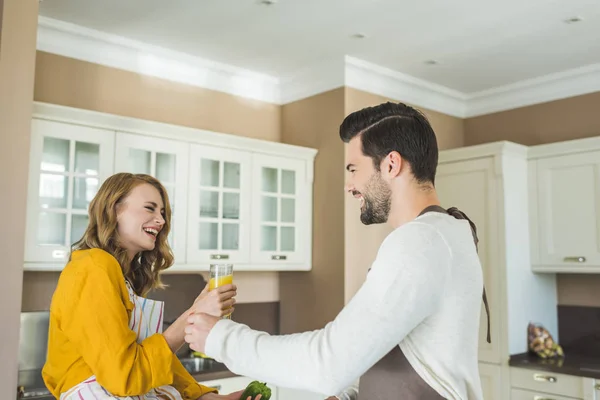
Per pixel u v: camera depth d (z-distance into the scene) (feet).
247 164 11.75
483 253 12.32
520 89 13.64
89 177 9.63
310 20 10.18
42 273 10.16
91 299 4.94
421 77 13.17
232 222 11.46
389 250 3.98
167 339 5.00
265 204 12.03
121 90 11.25
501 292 11.98
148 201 5.68
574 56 11.87
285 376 3.88
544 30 10.55
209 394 6.08
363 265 12.21
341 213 12.08
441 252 3.97
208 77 12.42
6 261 7.65
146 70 11.59
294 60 12.16
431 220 4.15
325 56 11.93
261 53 11.78
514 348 11.92
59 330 5.17
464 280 4.07
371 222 4.64
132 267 6.00
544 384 11.15
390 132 4.40
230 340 4.04
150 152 10.43
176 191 10.72
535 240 12.47
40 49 10.32
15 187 7.80
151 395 5.37
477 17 10.02
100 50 10.94
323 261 12.39
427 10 9.75
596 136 12.48
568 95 13.01
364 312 3.81
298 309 12.92
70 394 5.08
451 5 9.55
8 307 7.63
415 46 11.36
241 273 12.90
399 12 9.82
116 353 4.79
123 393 4.78
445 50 11.56
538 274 12.75
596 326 12.67
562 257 12.04
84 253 5.27
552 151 12.29
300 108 13.24
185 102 12.14
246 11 9.82
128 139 10.12
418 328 4.09
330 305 12.15
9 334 7.62
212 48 11.51
